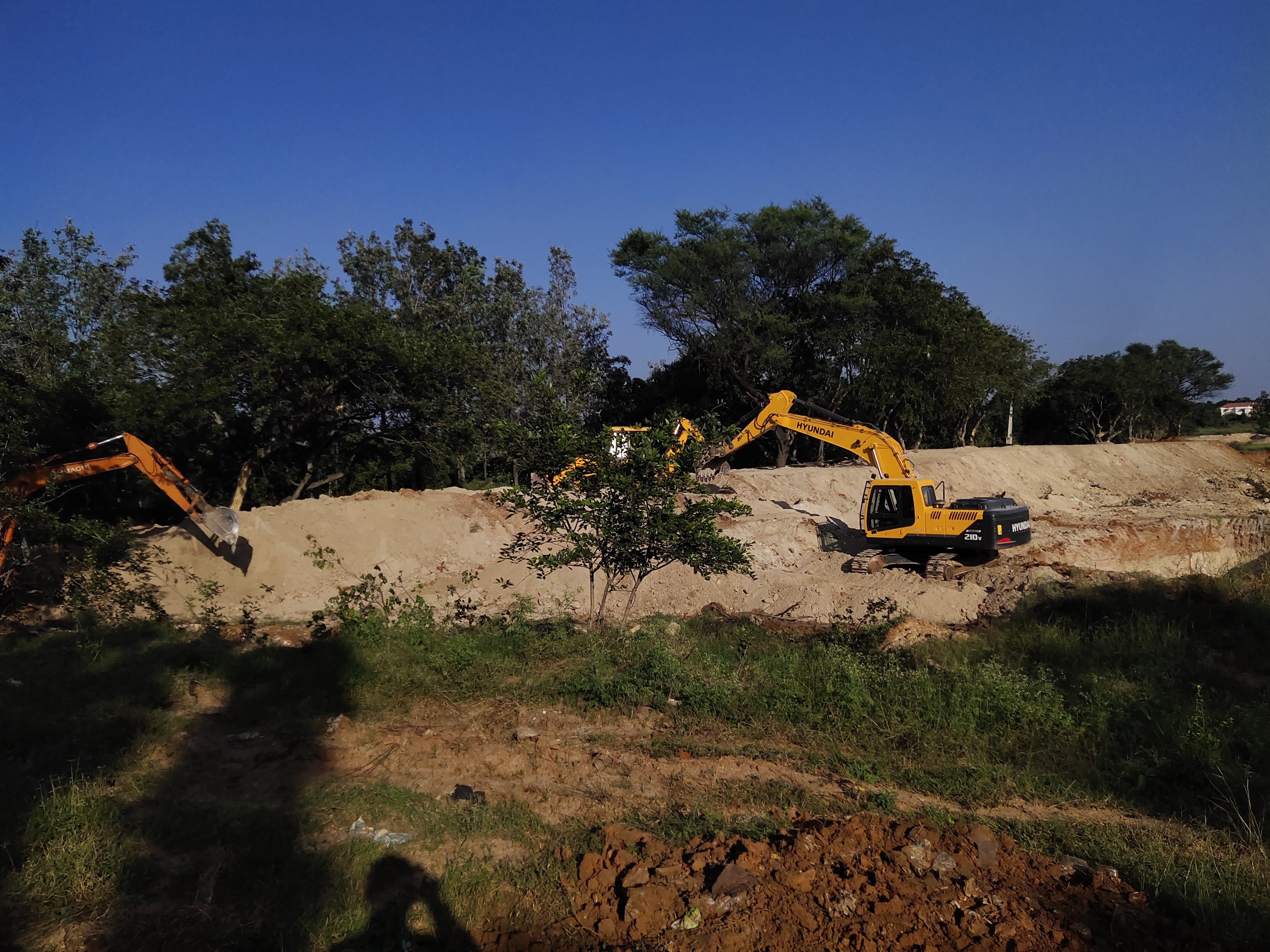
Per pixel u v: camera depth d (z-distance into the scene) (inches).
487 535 739.4
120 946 178.7
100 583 546.6
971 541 689.6
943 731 333.7
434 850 226.4
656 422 452.1
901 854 225.9
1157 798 294.7
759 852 222.5
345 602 459.8
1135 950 198.5
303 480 996.6
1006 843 246.8
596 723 337.4
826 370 1534.2
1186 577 610.9
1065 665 438.0
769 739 331.0
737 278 1469.0
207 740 298.0
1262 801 285.9
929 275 1604.3
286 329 836.6
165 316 816.3
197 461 947.3
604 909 201.8
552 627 466.6
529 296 1407.5
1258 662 450.0
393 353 866.8
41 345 851.4
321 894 200.4
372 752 295.7
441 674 368.8
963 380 1449.3
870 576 706.2
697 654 428.1
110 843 214.4
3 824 220.7
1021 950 194.4
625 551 434.3
